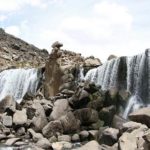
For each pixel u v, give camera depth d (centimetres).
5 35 10638
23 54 9531
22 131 3634
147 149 1905
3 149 2950
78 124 3703
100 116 3809
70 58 5781
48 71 5344
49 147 3092
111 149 2427
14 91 6128
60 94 4509
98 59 5406
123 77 4550
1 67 7606
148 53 4316
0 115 3981
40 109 3928
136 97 4297
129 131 2519
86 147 2470
